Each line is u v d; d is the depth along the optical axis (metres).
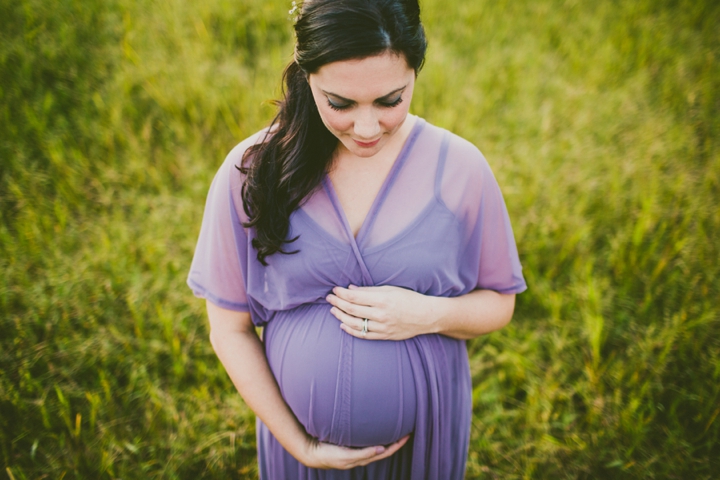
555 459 2.27
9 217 3.07
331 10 0.93
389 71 0.97
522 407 2.47
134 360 2.51
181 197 3.34
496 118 4.05
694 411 2.38
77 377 2.44
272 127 1.27
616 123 4.05
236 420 2.36
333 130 1.09
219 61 4.33
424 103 4.03
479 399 2.51
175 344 2.53
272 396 1.45
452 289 1.45
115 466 2.15
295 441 1.46
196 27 4.48
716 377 2.43
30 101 3.67
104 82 3.91
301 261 1.31
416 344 1.41
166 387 2.49
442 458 1.56
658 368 2.49
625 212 3.32
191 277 1.45
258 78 4.14
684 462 2.20
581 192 3.45
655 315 2.75
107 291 2.76
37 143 3.45
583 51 4.86
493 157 3.64
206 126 3.74
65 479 2.11
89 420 2.30
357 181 1.30
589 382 2.50
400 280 1.33
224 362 1.47
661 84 4.52
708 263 2.96
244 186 1.25
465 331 1.47
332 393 1.37
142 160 3.48
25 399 2.30
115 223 3.11
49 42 4.01
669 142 3.86
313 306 1.39
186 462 2.20
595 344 2.57
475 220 1.37
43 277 2.81
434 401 1.44
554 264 3.05
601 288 2.92
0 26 4.02
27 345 2.50
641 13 5.47
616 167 3.63
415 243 1.30
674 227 3.21
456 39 4.86
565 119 4.08
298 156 1.20
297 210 1.29
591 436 2.32
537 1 5.52
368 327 1.32
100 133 3.54
